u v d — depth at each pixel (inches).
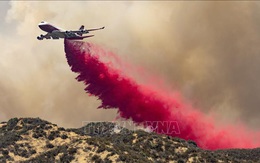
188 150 6245.1
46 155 5989.2
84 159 5757.9
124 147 6171.3
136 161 5698.8
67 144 6264.8
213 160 6136.8
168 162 6058.1
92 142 6023.6
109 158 5693.9
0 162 6033.5
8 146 6318.9
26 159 6156.5
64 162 5807.1
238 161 6269.7
